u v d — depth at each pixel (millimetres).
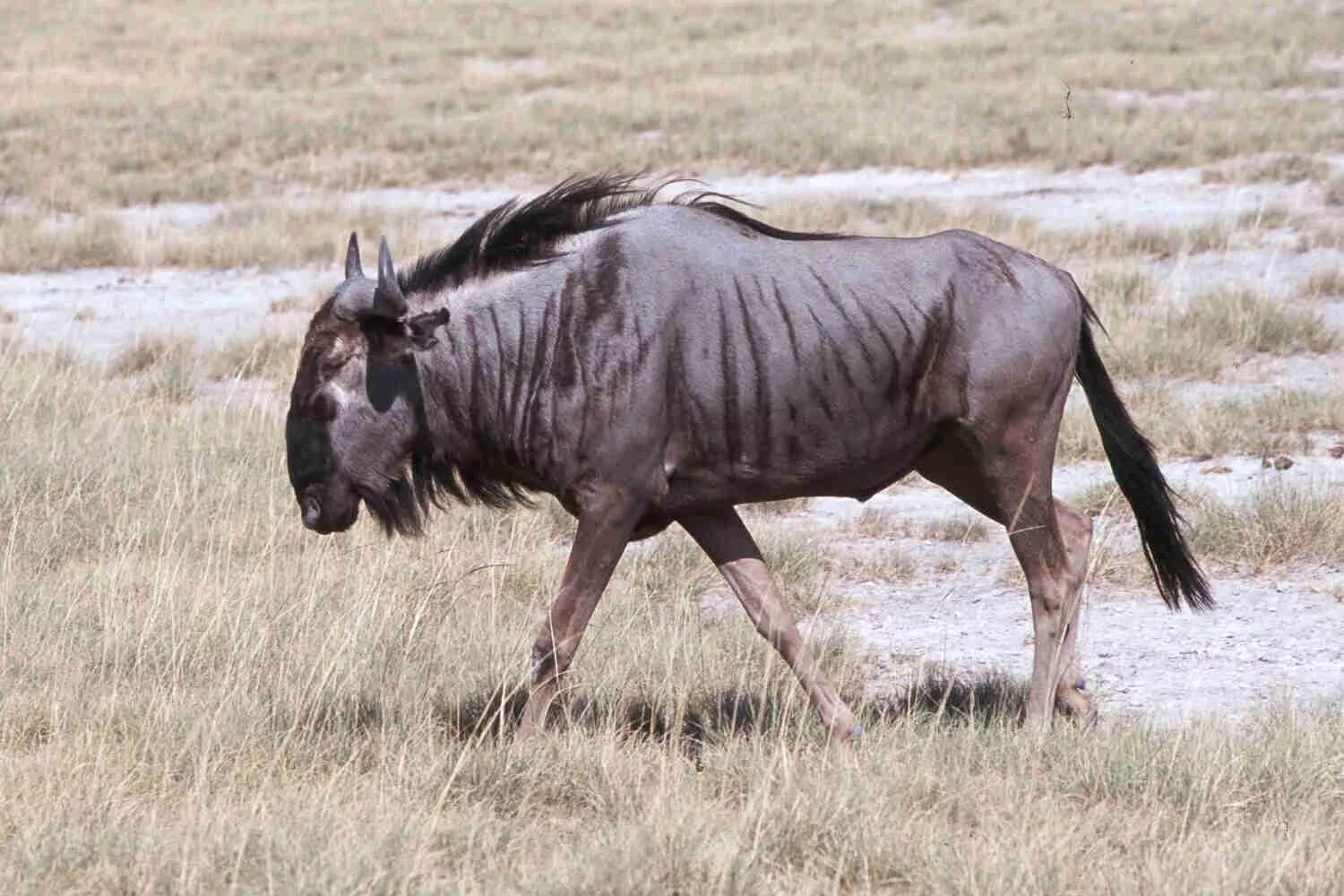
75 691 23234
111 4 167875
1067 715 22922
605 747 21016
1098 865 17750
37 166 93312
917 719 22391
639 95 108438
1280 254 61938
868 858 18031
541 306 21500
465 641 26156
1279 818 18906
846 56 121500
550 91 114625
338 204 80562
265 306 62875
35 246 73312
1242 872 16984
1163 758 20281
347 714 22688
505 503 23312
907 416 21656
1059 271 22406
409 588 28203
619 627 26969
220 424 41969
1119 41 119812
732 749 21000
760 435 21391
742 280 21281
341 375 21719
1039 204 75188
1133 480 23531
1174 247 63375
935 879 17453
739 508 36844
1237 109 91562
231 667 23797
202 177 89875
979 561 32906
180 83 123250
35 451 37469
